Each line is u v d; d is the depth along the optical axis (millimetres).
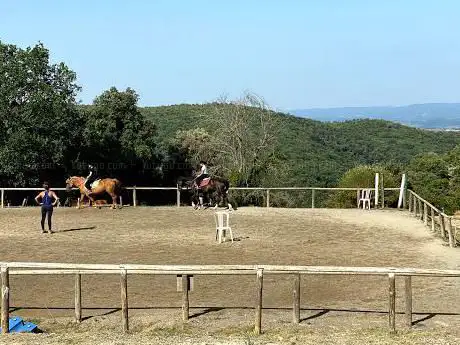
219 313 12312
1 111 33438
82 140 39906
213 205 30344
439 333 10875
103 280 15164
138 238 20984
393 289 11062
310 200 45688
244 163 41125
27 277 15406
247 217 26469
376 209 29562
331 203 37219
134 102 47312
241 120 41031
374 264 17016
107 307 12766
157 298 13516
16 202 36406
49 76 36094
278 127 42438
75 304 11711
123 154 44750
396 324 11523
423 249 19375
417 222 25219
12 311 12539
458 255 18391
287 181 42438
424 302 13234
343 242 20547
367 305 13016
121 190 29719
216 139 42219
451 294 13906
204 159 44719
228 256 17969
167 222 24766
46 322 11711
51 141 34594
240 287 14594
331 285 14844
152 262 17078
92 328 11344
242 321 11719
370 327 11289
